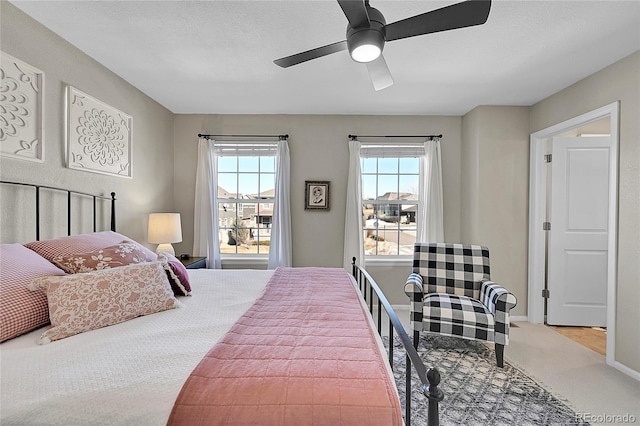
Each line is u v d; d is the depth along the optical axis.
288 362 0.98
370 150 3.70
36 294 1.27
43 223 1.92
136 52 2.23
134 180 2.90
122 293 1.38
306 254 3.75
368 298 3.65
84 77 2.24
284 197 3.62
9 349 1.09
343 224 3.74
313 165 3.73
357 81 2.73
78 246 1.73
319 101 3.26
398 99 3.18
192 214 3.74
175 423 0.80
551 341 2.76
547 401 1.87
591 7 1.69
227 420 0.80
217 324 1.35
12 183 1.71
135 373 0.93
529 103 3.24
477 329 2.29
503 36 1.99
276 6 1.70
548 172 3.23
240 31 1.95
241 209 3.87
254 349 1.07
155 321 1.38
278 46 2.13
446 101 3.22
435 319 2.38
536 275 3.24
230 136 3.73
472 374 2.17
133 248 1.83
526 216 3.32
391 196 3.84
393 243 3.86
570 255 3.14
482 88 2.86
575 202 3.12
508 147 3.32
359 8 1.19
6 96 1.68
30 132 1.82
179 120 3.72
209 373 0.92
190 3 1.68
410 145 3.70
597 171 3.09
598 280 3.10
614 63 2.33
